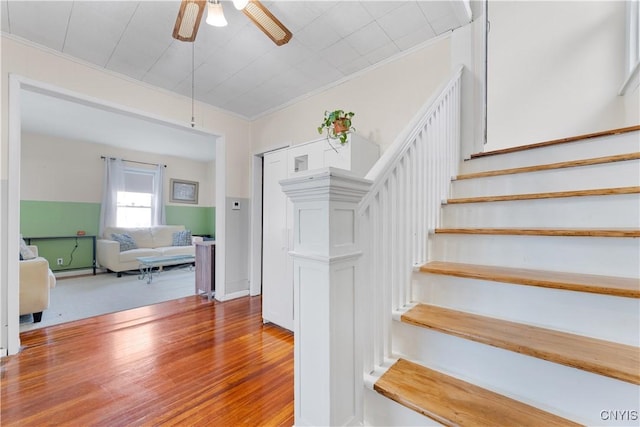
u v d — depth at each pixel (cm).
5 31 214
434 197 166
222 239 367
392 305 125
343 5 195
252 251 393
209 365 202
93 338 246
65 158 529
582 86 241
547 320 107
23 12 196
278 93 325
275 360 210
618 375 77
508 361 97
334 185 90
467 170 209
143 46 237
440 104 177
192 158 707
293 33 223
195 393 169
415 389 98
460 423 83
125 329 268
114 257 504
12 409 154
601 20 234
